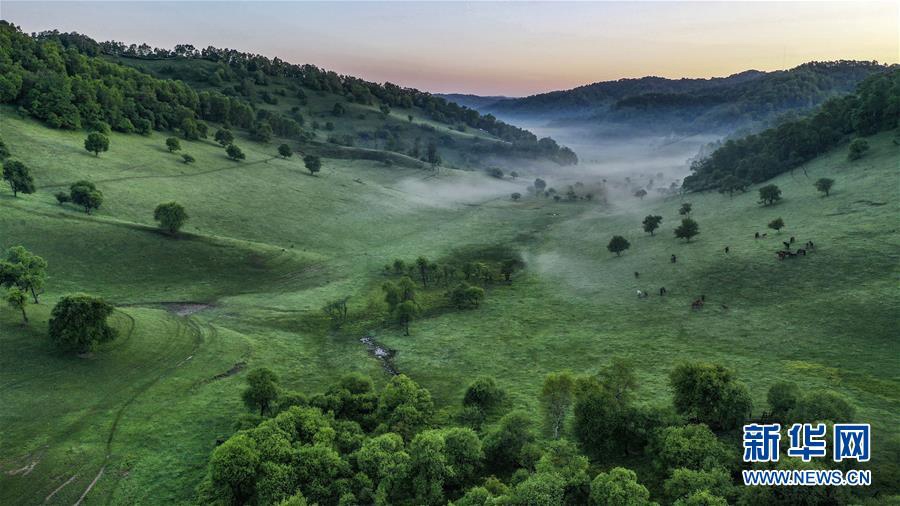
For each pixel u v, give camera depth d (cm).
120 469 4662
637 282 10156
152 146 18888
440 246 15212
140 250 11019
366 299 10538
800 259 9000
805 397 4466
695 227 11744
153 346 7206
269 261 12188
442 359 7538
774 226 10688
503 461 4709
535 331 8469
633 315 8575
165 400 5912
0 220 10294
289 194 18312
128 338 7181
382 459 4331
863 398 5088
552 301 9931
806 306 7425
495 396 5922
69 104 17225
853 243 9019
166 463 4794
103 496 4322
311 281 11525
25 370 5966
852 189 12050
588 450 4812
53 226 10744
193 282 10538
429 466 4256
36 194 12188
